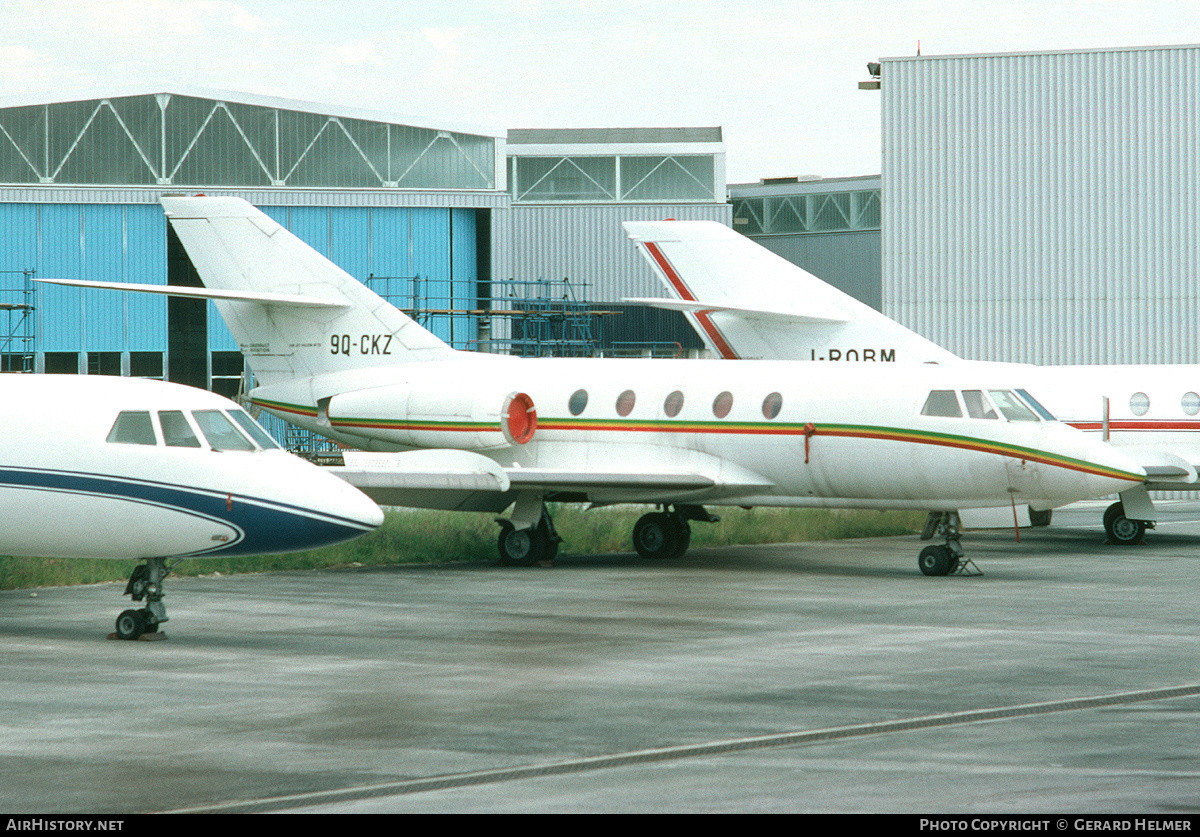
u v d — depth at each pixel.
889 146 120.69
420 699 34.66
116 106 130.25
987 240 118.88
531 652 41.81
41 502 44.94
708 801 25.25
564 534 78.19
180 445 44.97
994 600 54.06
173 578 62.03
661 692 35.47
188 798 25.72
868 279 191.62
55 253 130.62
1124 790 25.73
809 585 59.50
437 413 74.88
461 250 141.88
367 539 73.50
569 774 27.30
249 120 132.88
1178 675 37.72
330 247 136.62
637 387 72.44
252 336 81.44
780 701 34.31
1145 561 70.62
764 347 85.50
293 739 30.33
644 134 179.62
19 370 132.12
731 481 68.94
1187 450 79.69
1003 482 62.41
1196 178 114.38
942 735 30.52
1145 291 115.69
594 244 173.50
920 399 64.19
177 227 82.12
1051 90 117.38
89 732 31.06
